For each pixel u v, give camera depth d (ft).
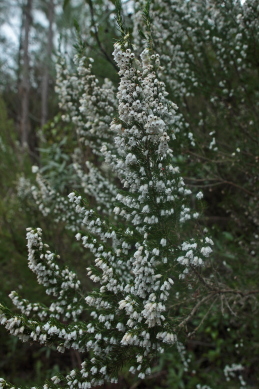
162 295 5.94
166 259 6.46
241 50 10.47
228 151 12.35
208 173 11.72
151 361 6.81
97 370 6.49
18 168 18.11
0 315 6.19
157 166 6.56
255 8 9.43
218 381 12.28
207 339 13.88
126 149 6.41
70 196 6.92
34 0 37.40
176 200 6.97
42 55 31.89
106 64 12.53
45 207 12.44
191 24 11.05
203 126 12.89
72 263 13.84
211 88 11.47
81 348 6.88
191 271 7.77
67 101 10.71
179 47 11.02
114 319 6.90
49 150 15.03
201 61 12.05
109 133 9.47
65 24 16.79
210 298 8.36
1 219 15.74
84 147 14.33
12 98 40.70
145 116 5.99
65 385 6.45
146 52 6.64
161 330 6.22
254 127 11.44
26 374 16.28
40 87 43.55
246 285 10.19
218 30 10.75
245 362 11.89
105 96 9.33
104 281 6.96
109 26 13.70
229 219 12.82
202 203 7.32
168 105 6.84
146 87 6.14
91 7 10.82
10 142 20.40
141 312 5.94
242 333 11.80
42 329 6.50
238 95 11.69
